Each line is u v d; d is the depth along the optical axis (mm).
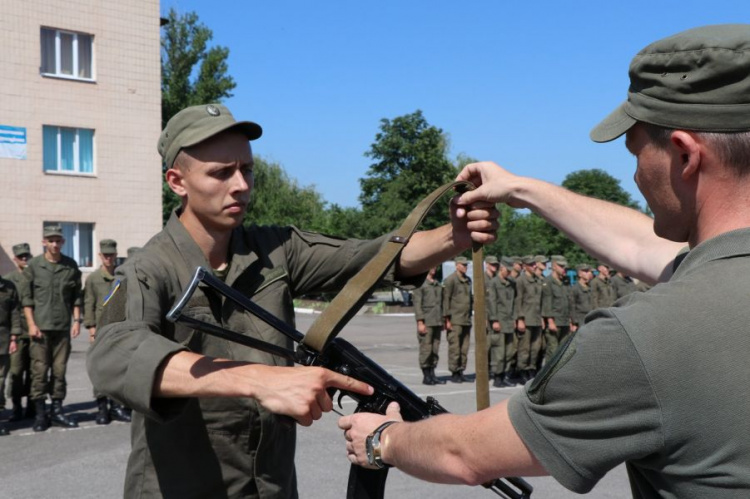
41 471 6309
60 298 8484
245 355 2160
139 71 24125
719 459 1224
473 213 2178
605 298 14680
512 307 12867
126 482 2195
